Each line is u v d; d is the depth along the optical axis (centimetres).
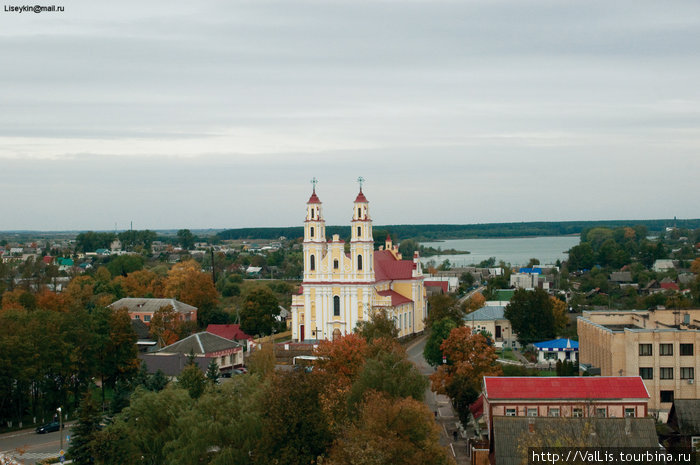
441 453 9550
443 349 13775
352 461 8600
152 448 10125
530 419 9544
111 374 14962
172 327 19688
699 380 13412
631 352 13462
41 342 13362
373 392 10562
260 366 14112
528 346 18812
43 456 11388
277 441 9694
